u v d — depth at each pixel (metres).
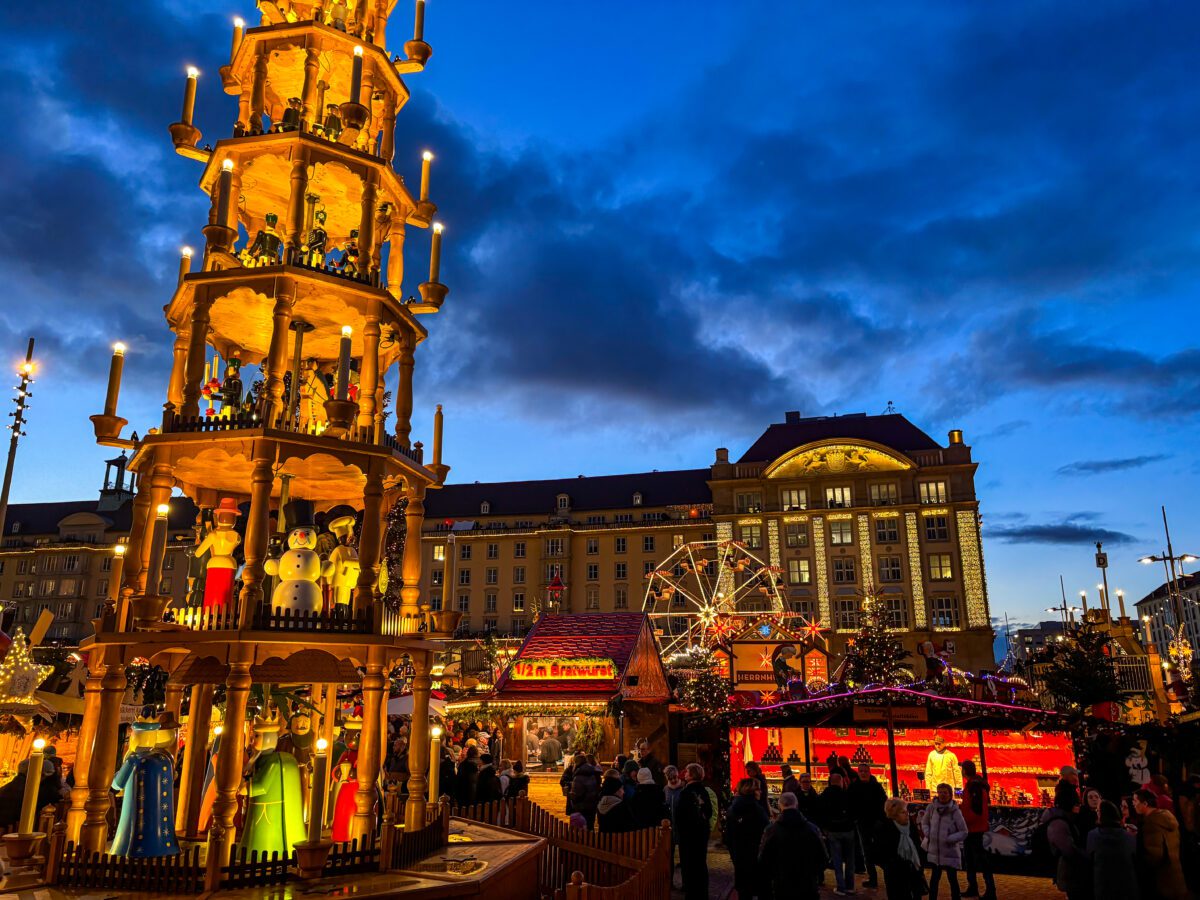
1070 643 26.77
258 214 11.19
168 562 81.31
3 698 14.69
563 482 93.38
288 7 10.51
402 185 10.23
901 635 71.81
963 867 12.43
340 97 10.98
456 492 96.06
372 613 8.20
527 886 9.02
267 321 10.02
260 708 9.62
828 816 13.45
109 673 7.72
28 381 9.48
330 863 7.36
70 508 100.00
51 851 7.03
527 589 85.38
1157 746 16.83
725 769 18.53
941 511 74.88
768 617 33.41
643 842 9.98
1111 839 9.18
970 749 17.77
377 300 9.21
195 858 6.80
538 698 23.31
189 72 9.68
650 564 83.75
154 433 8.16
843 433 81.56
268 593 9.23
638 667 24.80
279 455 8.12
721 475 81.44
